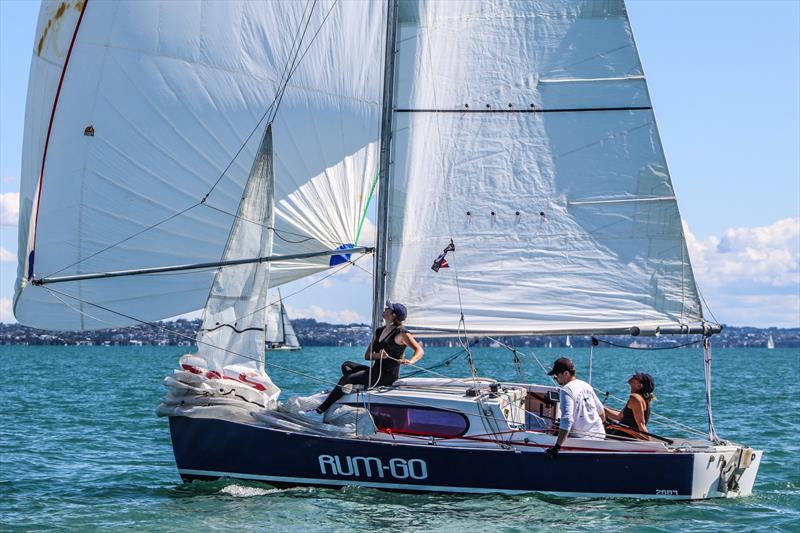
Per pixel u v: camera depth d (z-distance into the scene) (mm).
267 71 30625
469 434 26188
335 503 25406
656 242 28859
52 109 30859
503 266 28812
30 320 30766
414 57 28562
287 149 30516
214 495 26547
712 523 24094
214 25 30531
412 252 28578
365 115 30672
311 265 30422
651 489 25781
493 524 23578
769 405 63500
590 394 26562
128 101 30625
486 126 28891
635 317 28875
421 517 24109
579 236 29016
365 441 26109
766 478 31938
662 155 28812
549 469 25750
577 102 29031
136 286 30453
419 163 28641
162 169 30688
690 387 87812
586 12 28984
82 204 30625
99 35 30688
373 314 28781
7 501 27688
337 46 30469
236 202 30828
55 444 41281
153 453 38625
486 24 28875
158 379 100250
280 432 26500
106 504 27016
